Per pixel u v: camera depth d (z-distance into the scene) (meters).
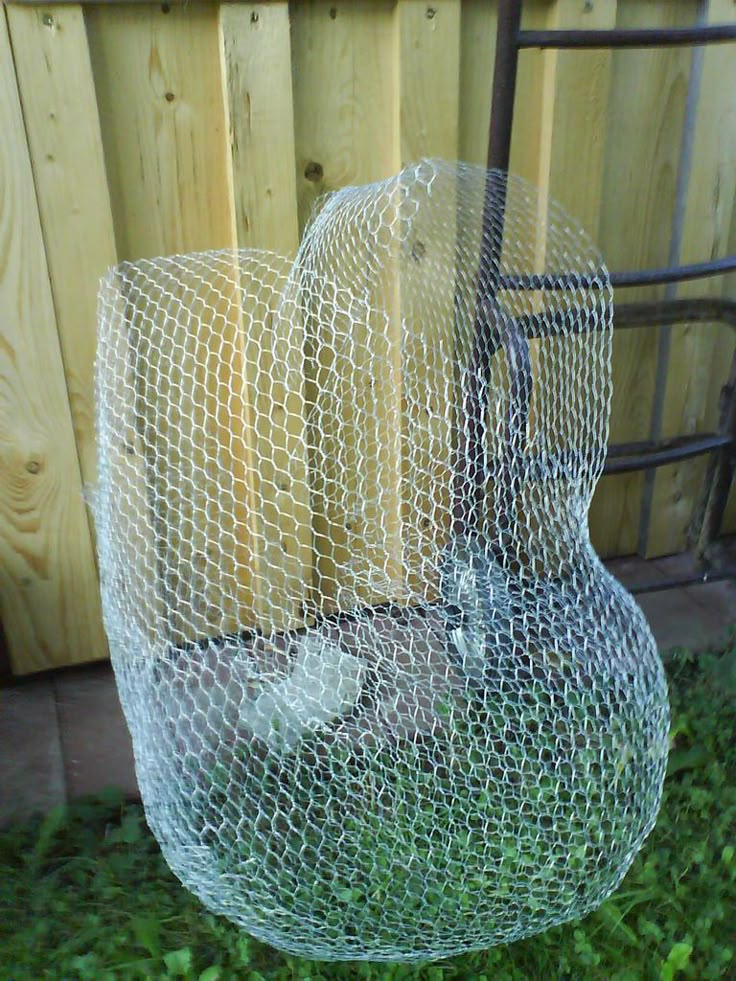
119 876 1.20
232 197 1.34
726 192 1.56
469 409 1.31
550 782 1.14
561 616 1.18
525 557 1.31
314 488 1.47
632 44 1.23
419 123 1.38
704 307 1.55
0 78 1.20
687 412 1.72
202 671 1.24
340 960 1.06
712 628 1.61
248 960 1.09
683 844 1.23
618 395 1.69
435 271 1.36
